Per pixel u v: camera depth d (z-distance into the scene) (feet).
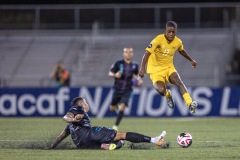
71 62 393.70
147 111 303.48
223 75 371.35
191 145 156.56
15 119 286.25
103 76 382.22
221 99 301.02
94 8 393.09
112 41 395.34
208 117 301.02
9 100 305.73
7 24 400.26
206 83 360.48
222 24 386.11
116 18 392.68
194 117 301.43
